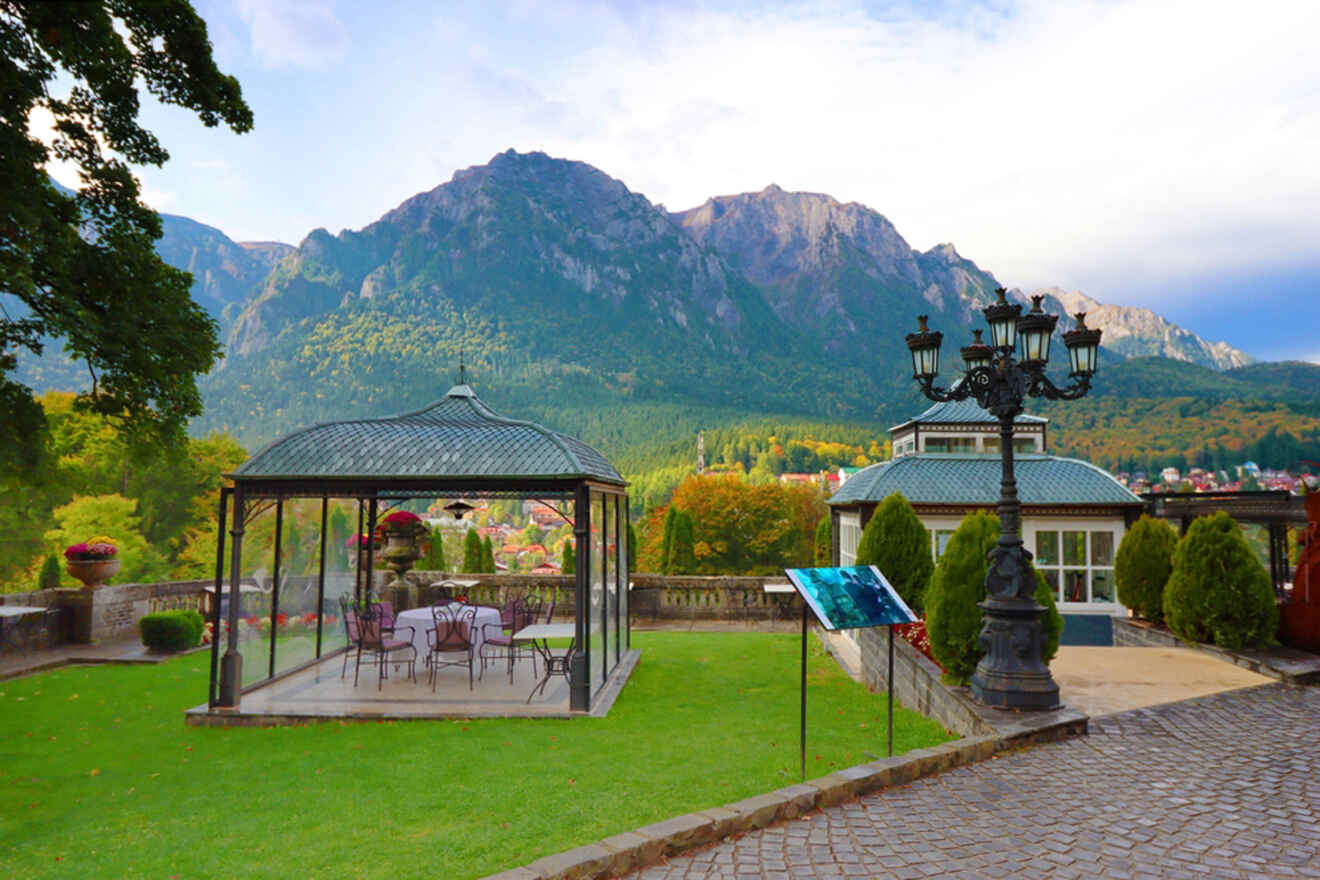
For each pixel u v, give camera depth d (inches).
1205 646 399.5
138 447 418.3
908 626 408.2
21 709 377.7
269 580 418.9
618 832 191.5
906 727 313.0
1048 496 518.9
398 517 631.8
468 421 410.6
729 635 642.8
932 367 306.7
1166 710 289.7
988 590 283.9
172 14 366.9
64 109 373.4
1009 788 210.8
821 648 560.1
